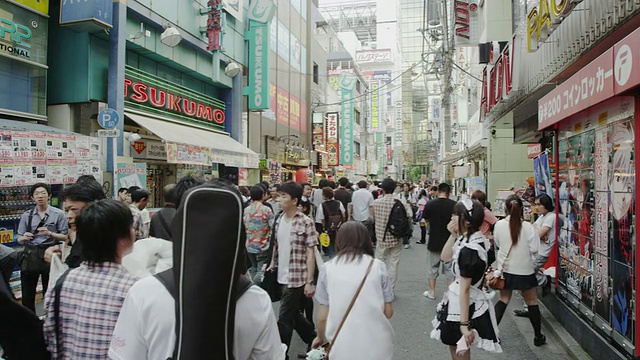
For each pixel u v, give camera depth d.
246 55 16.45
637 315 3.70
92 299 2.03
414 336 5.51
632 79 3.29
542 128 6.27
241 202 1.49
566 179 5.87
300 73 25.59
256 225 5.75
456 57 27.17
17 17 8.18
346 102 33.88
